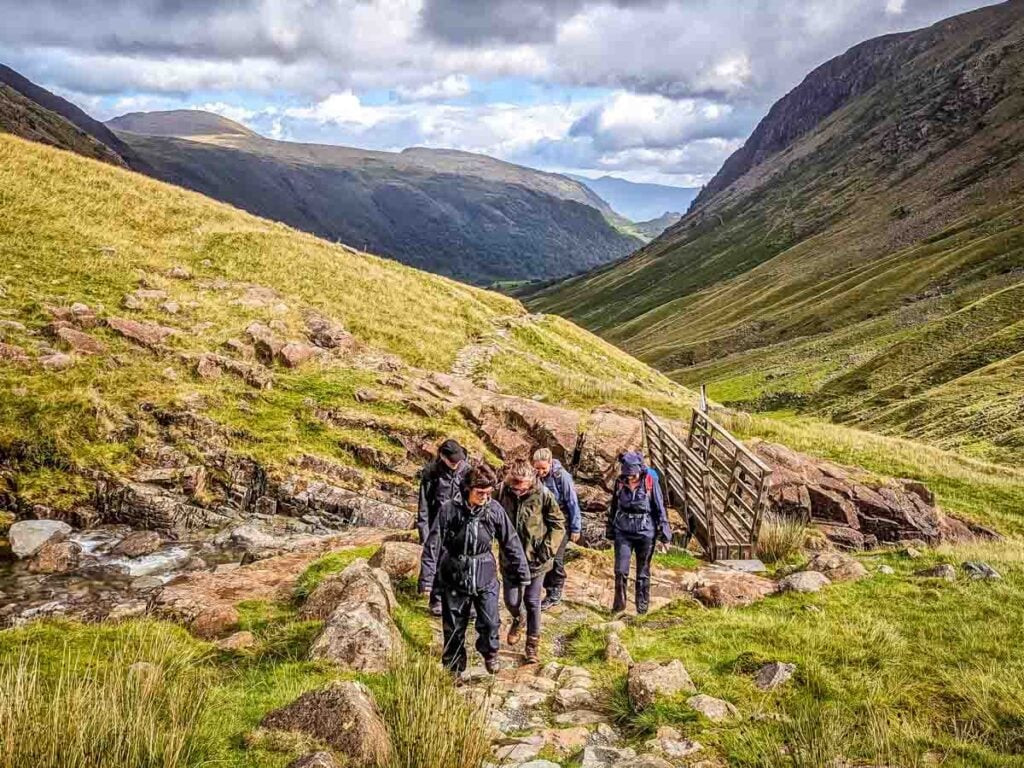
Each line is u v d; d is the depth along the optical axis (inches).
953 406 2327.8
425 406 745.6
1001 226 5354.3
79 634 277.9
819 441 1012.5
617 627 336.8
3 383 609.9
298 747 192.4
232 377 738.8
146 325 791.7
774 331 5231.3
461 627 272.2
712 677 274.8
